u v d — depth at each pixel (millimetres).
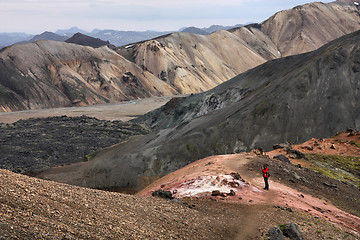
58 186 17031
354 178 42688
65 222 12609
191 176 29719
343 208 29312
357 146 55969
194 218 18422
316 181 34938
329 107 103125
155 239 14039
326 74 112562
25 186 14953
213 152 94688
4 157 116875
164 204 19859
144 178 87250
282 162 37188
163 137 121062
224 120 107625
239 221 19141
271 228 17297
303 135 97375
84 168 101812
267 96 110688
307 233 18703
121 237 13023
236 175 28344
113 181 88438
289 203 24328
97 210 15133
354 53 116938
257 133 98562
